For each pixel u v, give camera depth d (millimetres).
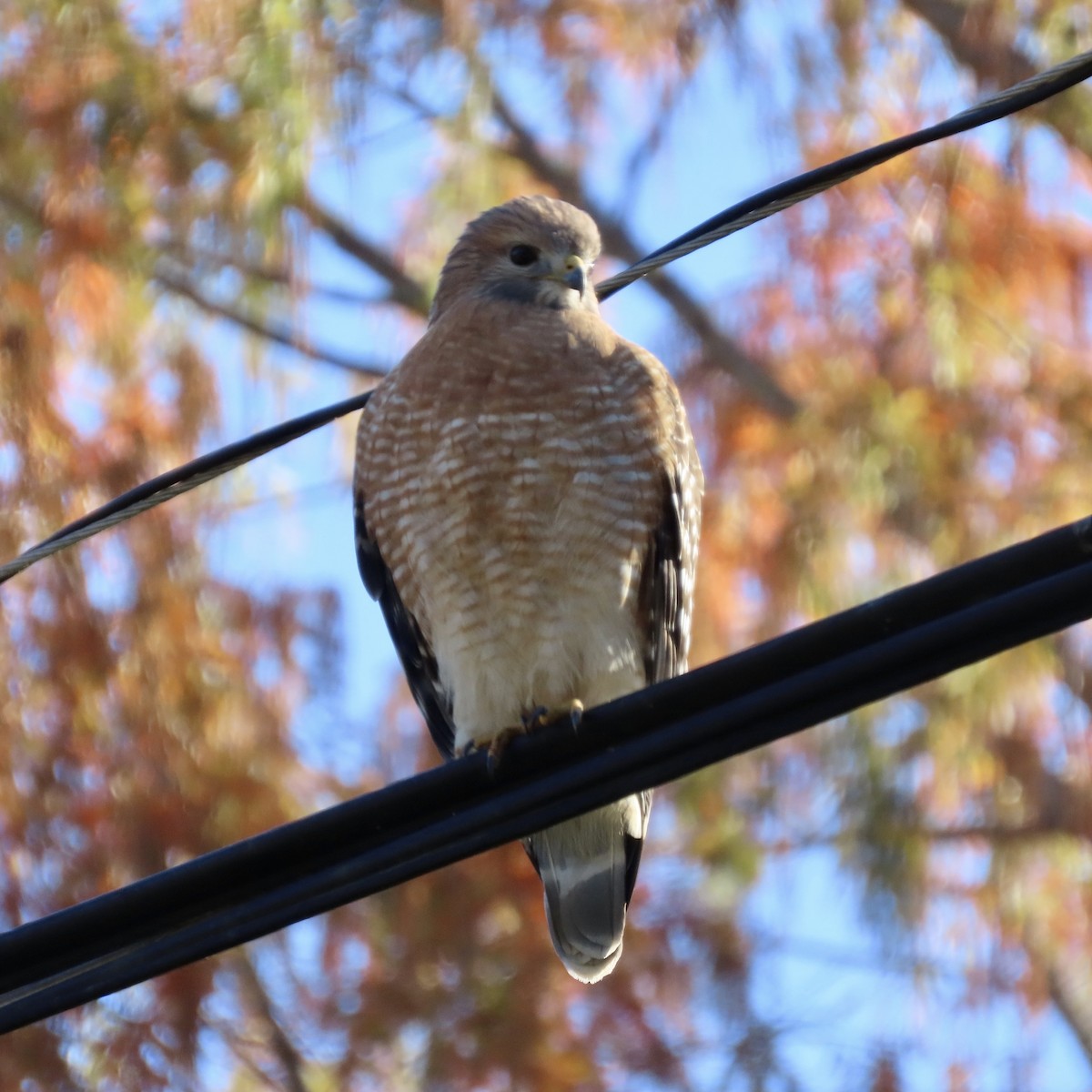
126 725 12320
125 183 12680
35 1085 11961
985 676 12961
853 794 13211
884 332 13477
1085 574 5777
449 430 8844
